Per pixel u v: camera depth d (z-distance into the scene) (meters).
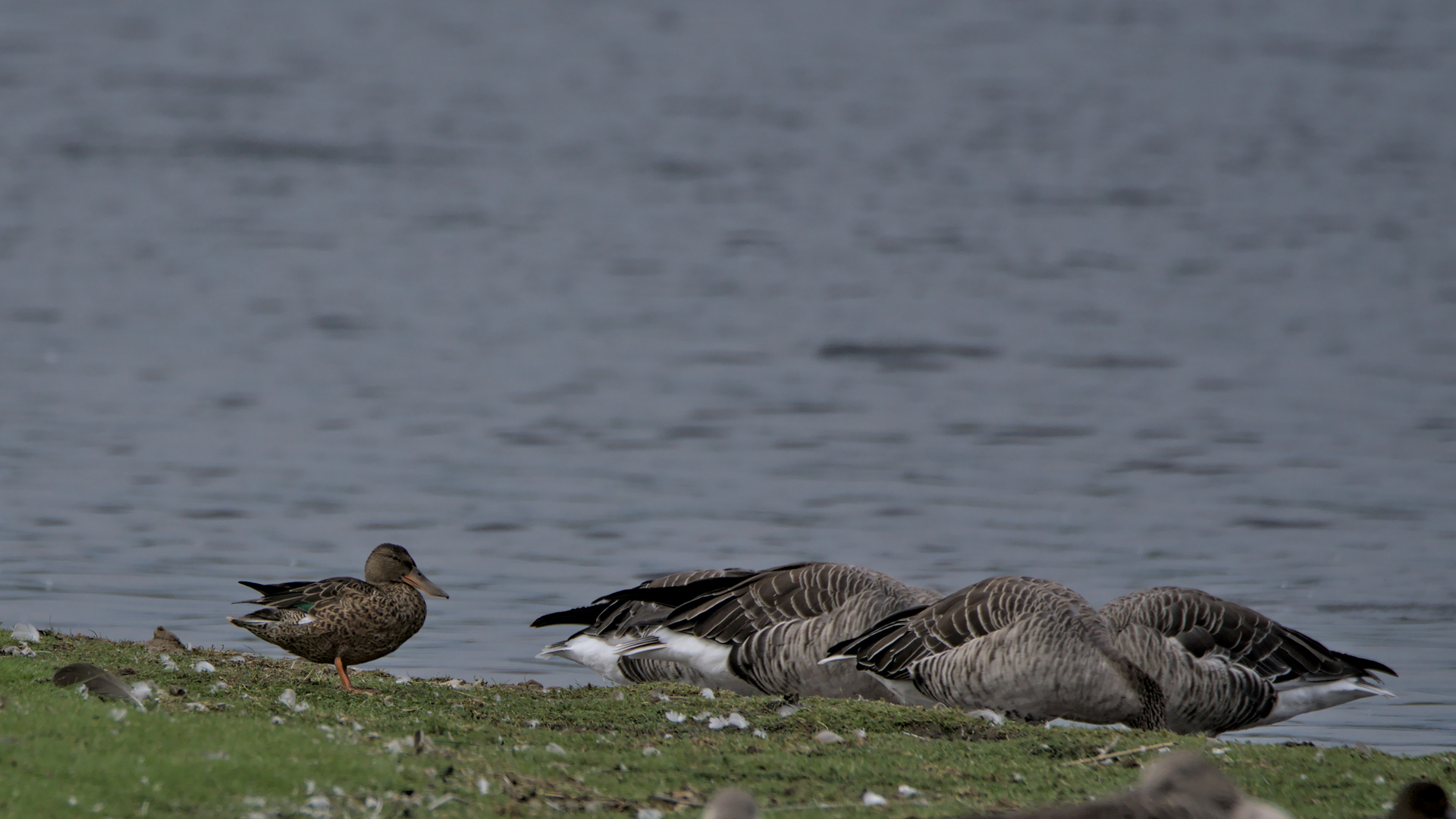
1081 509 27.36
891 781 10.71
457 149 101.19
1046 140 103.62
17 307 50.34
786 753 11.43
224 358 43.44
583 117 117.88
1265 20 167.88
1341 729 15.59
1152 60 143.62
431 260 63.66
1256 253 63.53
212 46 158.12
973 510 27.27
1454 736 15.14
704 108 122.06
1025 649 14.41
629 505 27.42
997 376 42.00
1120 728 13.08
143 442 32.22
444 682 13.93
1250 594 21.45
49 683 11.39
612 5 199.12
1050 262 62.62
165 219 71.81
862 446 33.41
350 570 22.12
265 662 14.09
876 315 51.66
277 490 28.03
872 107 121.12
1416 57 138.88
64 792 8.63
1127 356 44.56
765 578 16.34
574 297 55.56
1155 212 75.19
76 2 185.25
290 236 68.81
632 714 12.63
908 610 15.38
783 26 178.12
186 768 9.27
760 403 38.44
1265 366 42.91
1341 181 84.19
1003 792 10.58
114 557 22.39
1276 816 7.56
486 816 9.18
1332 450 32.59
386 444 32.81
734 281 59.06
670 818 9.32
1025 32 167.38
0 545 22.88
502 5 198.75
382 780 9.60
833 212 77.50
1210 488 29.14
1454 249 63.50
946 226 72.44
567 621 17.23
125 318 49.22
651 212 77.62
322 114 115.88
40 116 106.50
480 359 44.38
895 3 195.62
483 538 24.72
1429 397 38.34
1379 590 21.62
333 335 47.72
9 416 34.50
